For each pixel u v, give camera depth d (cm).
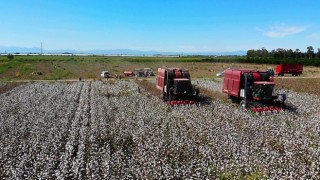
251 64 10544
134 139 1909
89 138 1911
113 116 2523
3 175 1484
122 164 1549
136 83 4928
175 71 3266
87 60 12606
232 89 3148
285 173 1404
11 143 1822
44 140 1888
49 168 1474
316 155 1625
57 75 6700
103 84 4769
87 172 1444
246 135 1939
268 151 1639
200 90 4081
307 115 2597
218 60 12206
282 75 6625
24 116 2517
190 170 1443
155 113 2584
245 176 1416
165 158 1586
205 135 1969
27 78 6078
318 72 7444
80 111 2709
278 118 2425
